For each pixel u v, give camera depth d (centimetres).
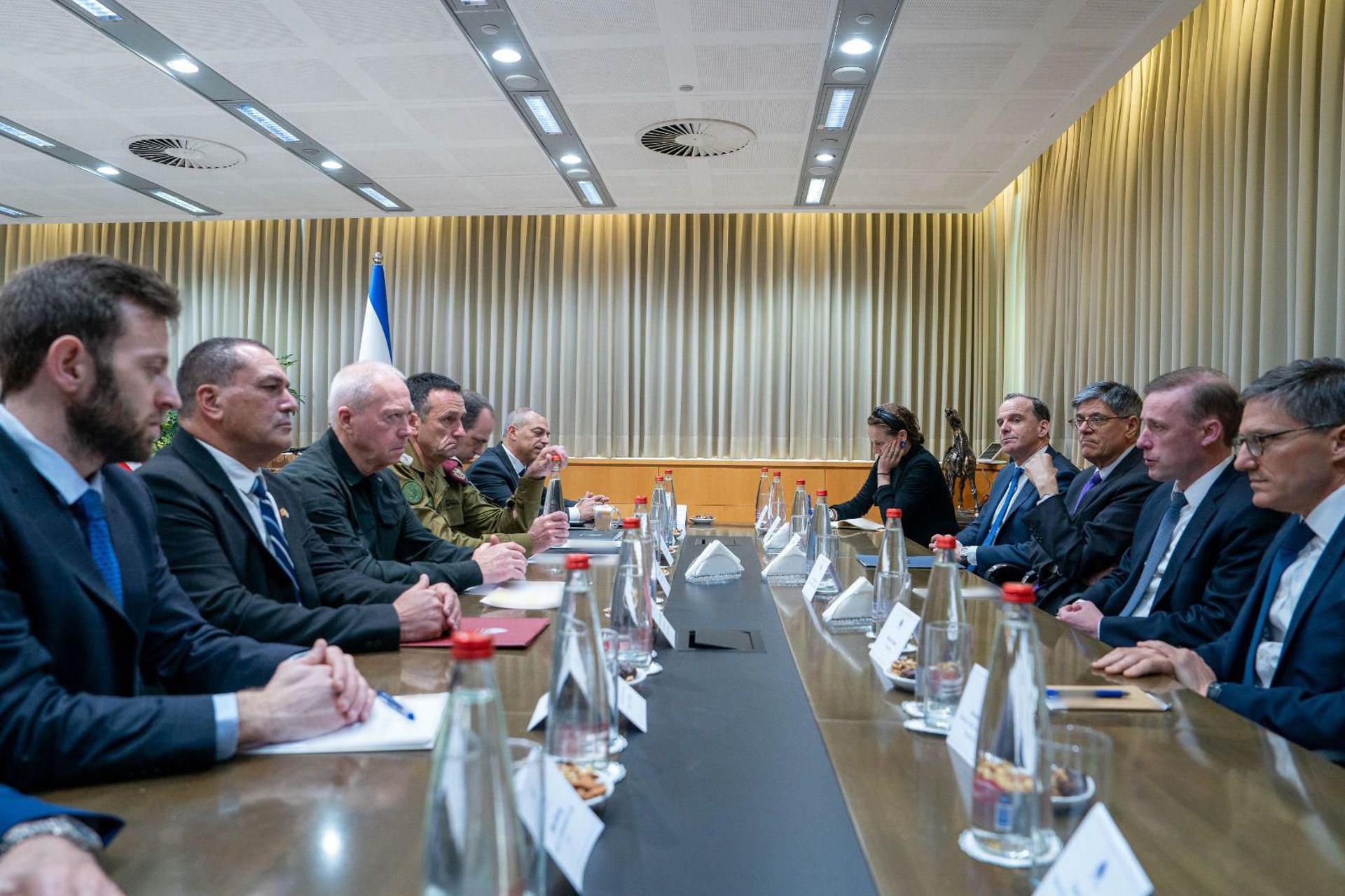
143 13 371
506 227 730
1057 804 79
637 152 543
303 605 188
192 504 165
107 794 95
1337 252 348
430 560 265
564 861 75
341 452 239
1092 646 174
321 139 523
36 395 116
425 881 58
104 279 117
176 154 552
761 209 673
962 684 121
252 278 742
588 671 100
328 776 100
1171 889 77
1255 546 196
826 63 415
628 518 160
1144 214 480
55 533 114
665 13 369
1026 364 621
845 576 259
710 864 82
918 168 572
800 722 125
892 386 709
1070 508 325
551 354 723
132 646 121
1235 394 225
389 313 737
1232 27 409
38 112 482
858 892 77
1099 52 401
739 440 716
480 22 377
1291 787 101
